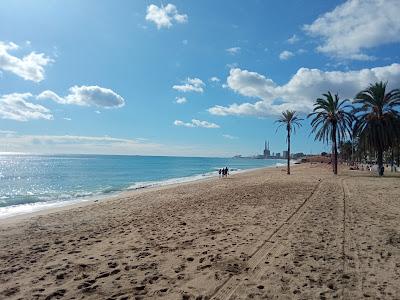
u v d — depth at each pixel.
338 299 5.30
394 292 5.51
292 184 27.53
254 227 10.83
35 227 12.44
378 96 36.31
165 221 12.56
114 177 57.12
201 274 6.59
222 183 32.97
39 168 90.75
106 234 10.67
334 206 14.79
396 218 11.77
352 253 7.74
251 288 5.82
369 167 55.34
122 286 6.05
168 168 98.56
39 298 5.60
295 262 7.15
